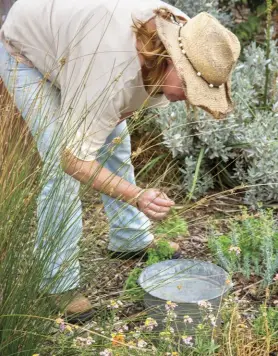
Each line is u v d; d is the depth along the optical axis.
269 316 2.71
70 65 2.44
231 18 5.63
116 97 2.38
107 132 2.47
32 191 2.26
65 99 2.47
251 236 3.28
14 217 2.15
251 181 3.89
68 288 2.43
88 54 2.38
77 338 2.36
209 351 2.41
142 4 2.45
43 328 2.29
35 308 2.27
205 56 2.33
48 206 2.44
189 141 4.02
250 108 4.33
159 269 2.87
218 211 3.85
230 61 2.37
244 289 3.10
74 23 2.48
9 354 2.22
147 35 2.35
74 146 2.40
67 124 2.35
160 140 4.18
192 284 2.81
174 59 2.32
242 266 3.28
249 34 5.39
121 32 2.37
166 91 2.49
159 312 2.57
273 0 5.50
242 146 4.02
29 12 2.64
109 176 2.47
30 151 2.29
